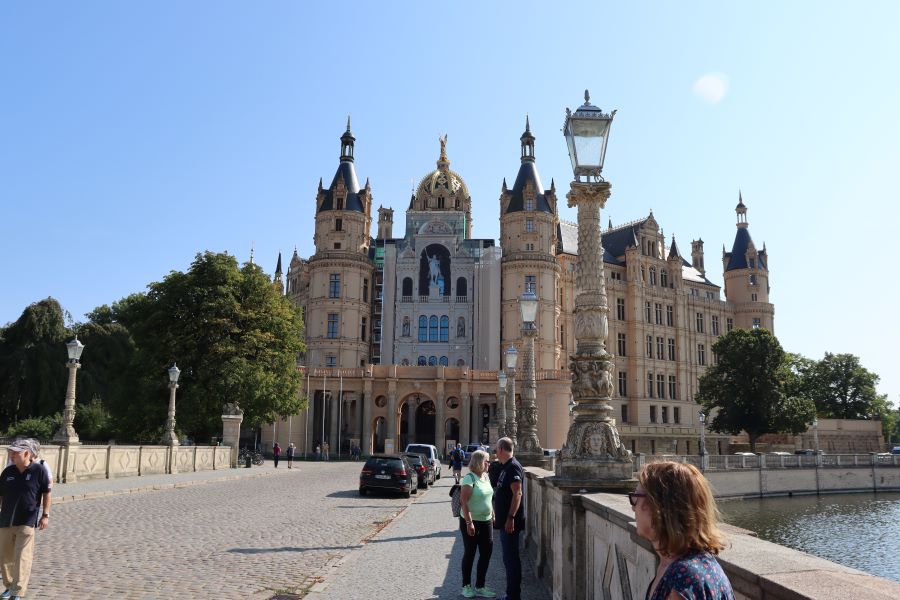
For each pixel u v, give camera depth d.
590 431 9.15
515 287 98.12
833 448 105.75
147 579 11.77
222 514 22.08
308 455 82.56
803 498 67.94
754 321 124.69
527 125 105.56
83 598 10.27
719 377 90.25
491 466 12.01
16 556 9.65
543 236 100.44
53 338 64.50
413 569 13.37
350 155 104.38
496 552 16.06
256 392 55.34
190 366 56.03
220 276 58.38
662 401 111.06
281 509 24.39
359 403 87.69
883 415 118.69
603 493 8.36
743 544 4.54
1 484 9.81
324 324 96.56
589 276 10.23
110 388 64.19
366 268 100.69
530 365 24.08
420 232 104.62
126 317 70.06
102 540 15.96
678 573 3.31
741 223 128.62
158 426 54.69
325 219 99.94
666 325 115.00
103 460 33.69
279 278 127.19
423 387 86.56
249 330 58.59
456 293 102.12
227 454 50.75
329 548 15.82
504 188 105.56
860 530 47.53
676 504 3.44
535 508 14.74
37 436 56.06
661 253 117.75
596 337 9.86
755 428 88.06
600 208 10.66
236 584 11.60
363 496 31.34
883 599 3.09
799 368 120.06
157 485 31.23
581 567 8.44
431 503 28.73
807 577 3.54
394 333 101.56
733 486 65.94
